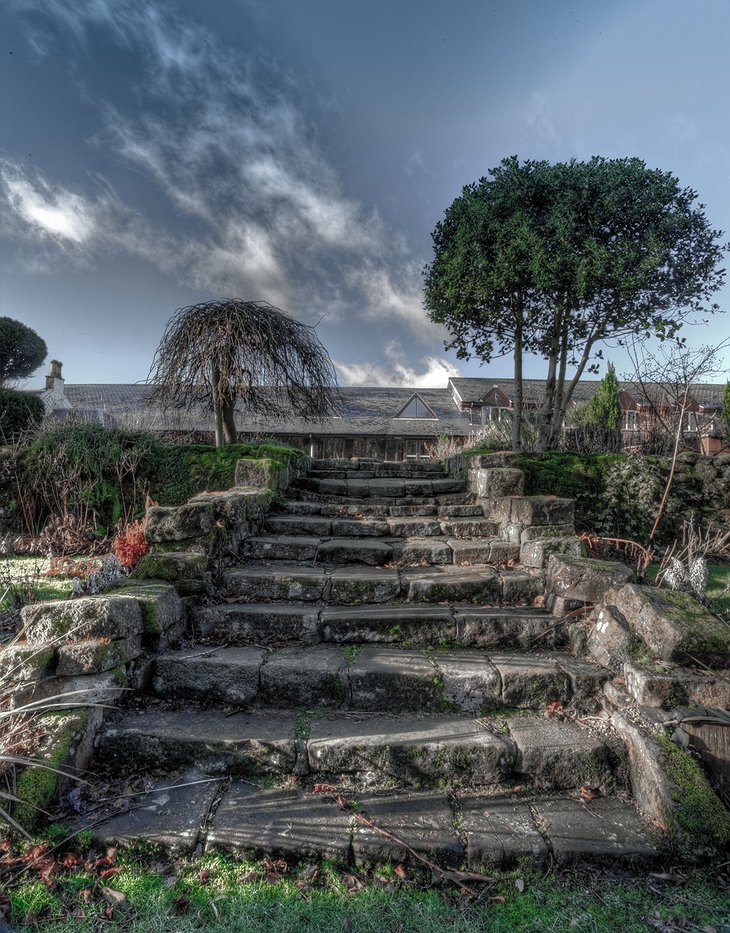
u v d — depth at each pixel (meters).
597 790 2.23
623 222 6.39
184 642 2.98
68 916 1.62
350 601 3.43
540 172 6.70
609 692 2.54
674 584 2.92
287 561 3.99
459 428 20.48
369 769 2.24
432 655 2.90
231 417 6.77
